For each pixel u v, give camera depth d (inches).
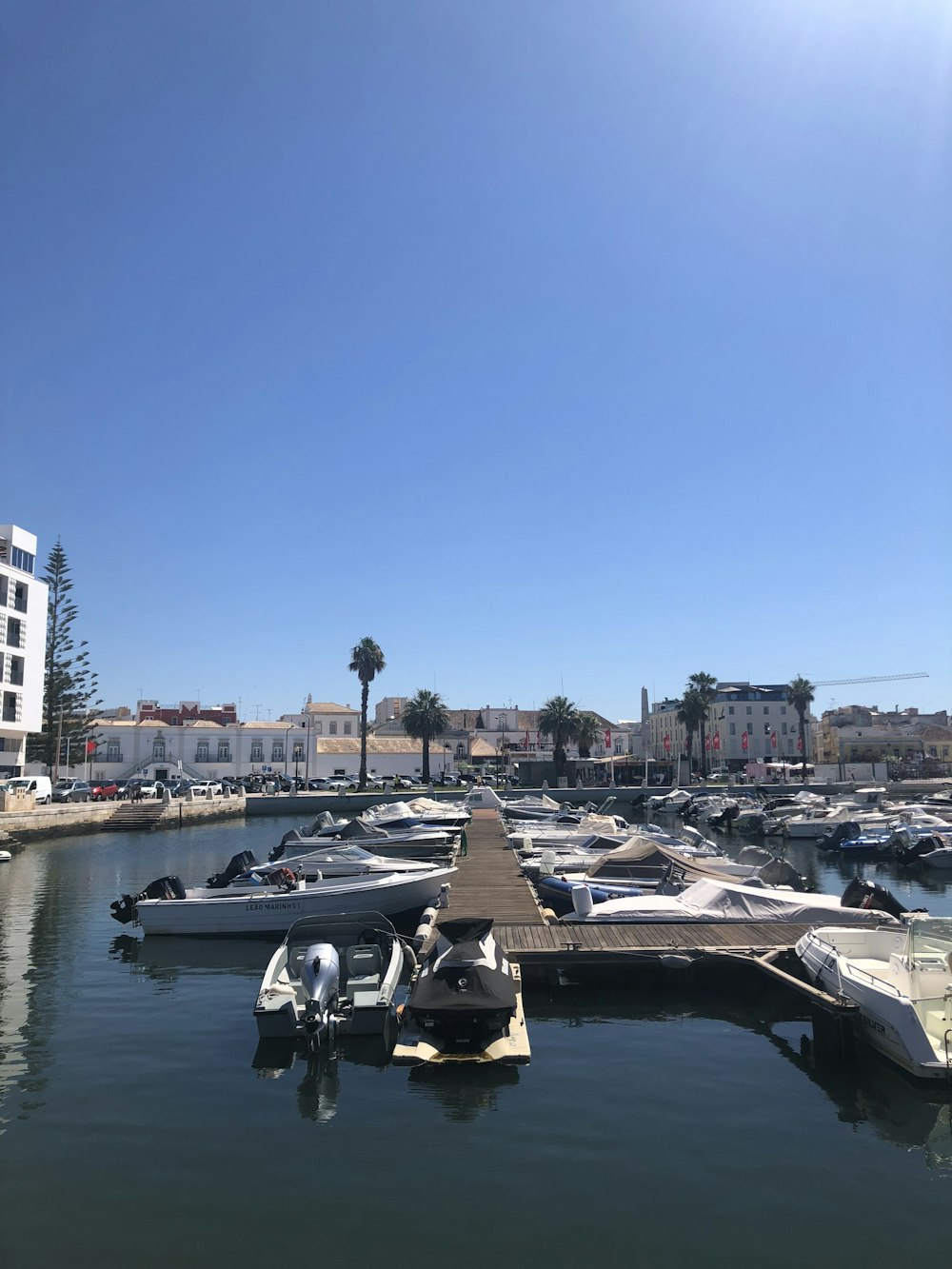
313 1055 516.1
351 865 1023.0
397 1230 327.9
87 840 2015.3
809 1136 409.4
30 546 2839.6
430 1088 470.6
